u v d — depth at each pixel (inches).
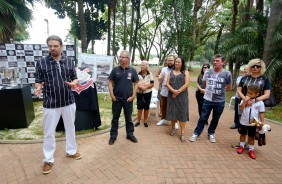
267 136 186.7
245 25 311.7
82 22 387.2
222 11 794.2
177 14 836.0
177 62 165.2
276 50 271.1
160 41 1205.7
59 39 114.9
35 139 168.7
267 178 120.6
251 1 418.6
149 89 195.9
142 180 116.9
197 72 932.6
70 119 130.0
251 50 291.3
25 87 198.7
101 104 294.8
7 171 124.6
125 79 156.3
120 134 182.9
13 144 160.6
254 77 144.4
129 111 163.3
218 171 127.3
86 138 173.5
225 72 158.6
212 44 1036.5
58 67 117.0
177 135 184.1
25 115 193.3
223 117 244.8
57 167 128.9
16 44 277.3
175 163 135.6
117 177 119.3
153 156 144.4
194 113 261.1
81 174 121.9
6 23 280.1
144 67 192.1
